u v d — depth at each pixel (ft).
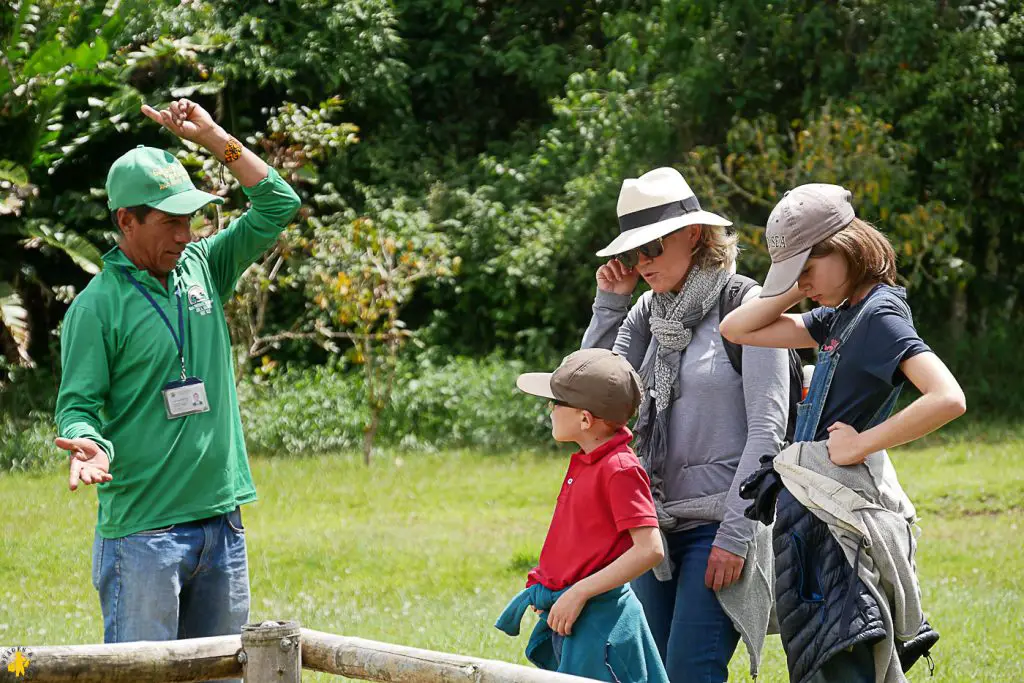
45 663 16.05
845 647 17.88
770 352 21.34
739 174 77.61
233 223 23.80
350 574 44.93
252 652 16.93
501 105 102.99
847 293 18.98
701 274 22.13
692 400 21.98
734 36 83.66
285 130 80.38
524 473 66.39
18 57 81.05
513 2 102.94
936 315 87.76
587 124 87.20
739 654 32.89
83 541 50.67
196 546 21.38
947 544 47.75
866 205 75.72
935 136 81.71
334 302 75.66
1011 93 82.64
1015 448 67.97
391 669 16.33
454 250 89.35
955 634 34.24
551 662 20.27
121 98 82.58
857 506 18.19
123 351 21.25
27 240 79.30
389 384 72.02
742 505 20.98
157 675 16.66
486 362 86.69
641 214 22.30
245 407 77.36
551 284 85.87
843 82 82.84
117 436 21.18
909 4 81.30
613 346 24.13
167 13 87.86
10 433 73.61
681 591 21.80
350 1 93.04
